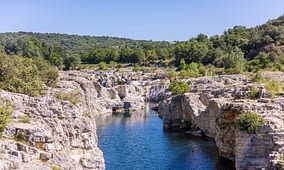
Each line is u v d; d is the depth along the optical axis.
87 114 49.31
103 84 150.38
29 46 169.75
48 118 38.22
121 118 108.19
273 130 45.53
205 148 67.19
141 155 63.19
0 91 39.12
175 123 91.19
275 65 129.25
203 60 195.12
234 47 193.62
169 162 58.59
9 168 27.41
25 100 38.94
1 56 60.59
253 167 45.03
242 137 47.00
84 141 40.91
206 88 95.19
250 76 106.94
